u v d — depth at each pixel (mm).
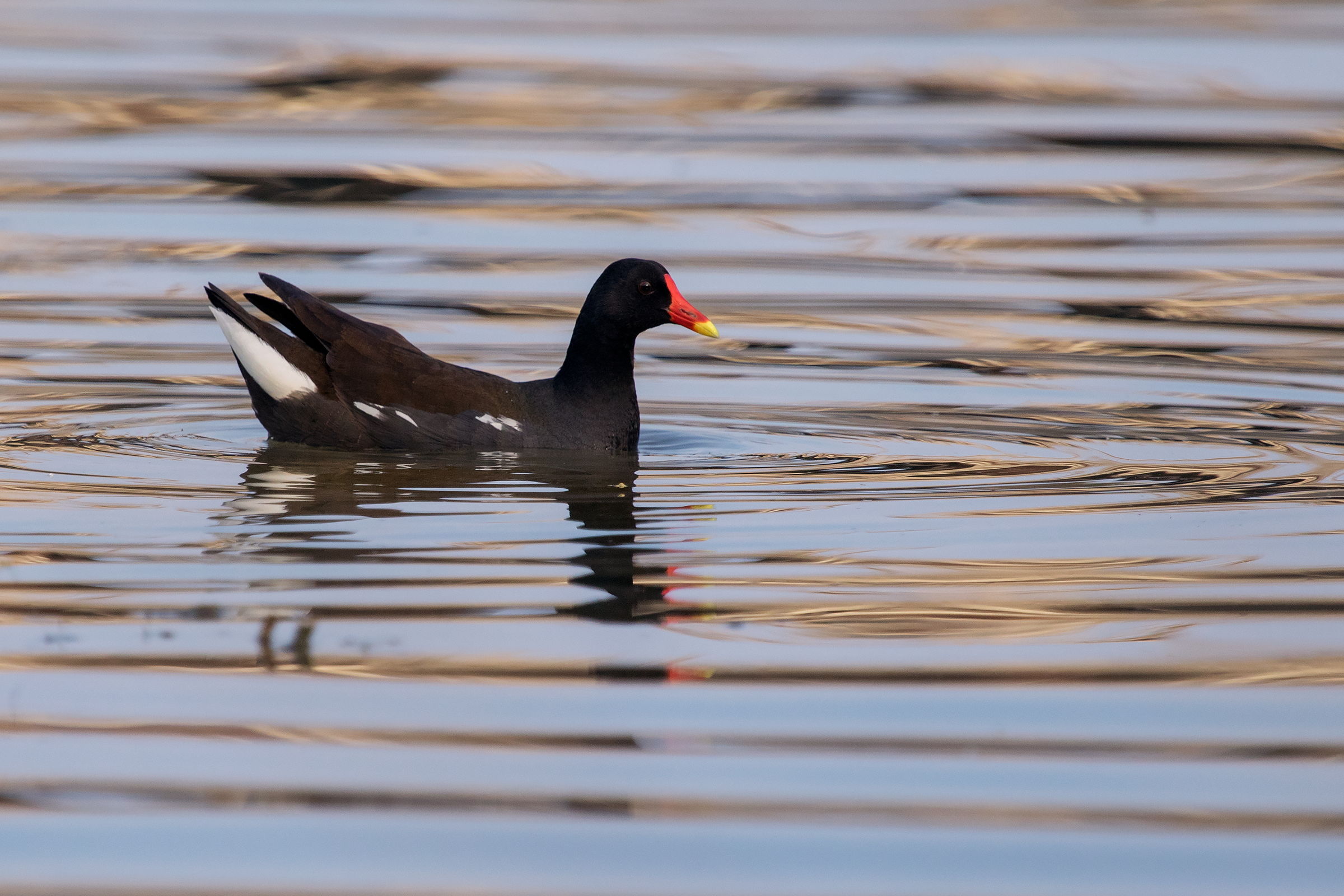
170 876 7008
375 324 14188
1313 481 12906
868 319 18797
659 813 7492
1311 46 31906
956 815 7508
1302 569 10727
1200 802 7633
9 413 14742
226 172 24312
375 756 8016
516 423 13820
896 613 9930
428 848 7234
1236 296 19562
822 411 15461
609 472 13219
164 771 7875
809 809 7551
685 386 16484
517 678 8898
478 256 21047
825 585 10406
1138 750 8117
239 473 12922
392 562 10734
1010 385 16359
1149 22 34406
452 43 32094
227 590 10164
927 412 15406
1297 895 6883
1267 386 16188
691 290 19828
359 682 8820
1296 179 24812
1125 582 10508
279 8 35594
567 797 7645
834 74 29906
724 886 6949
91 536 11172
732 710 8539
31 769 7875
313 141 25969
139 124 26859
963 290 19828
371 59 30406
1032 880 7020
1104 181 24578
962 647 9422
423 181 24125
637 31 33562
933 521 11836
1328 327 18391
